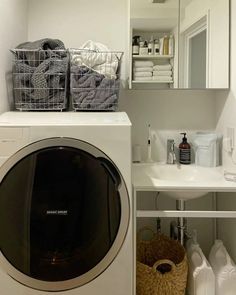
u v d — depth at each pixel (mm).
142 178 1813
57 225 1438
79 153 1423
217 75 2053
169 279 1756
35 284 1424
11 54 1883
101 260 1431
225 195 2084
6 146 1400
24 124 1418
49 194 1431
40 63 1856
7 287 1418
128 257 1444
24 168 1411
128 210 1438
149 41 2105
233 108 1933
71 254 1441
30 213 1424
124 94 2230
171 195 1812
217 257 1948
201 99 2250
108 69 1874
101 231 1437
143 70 2115
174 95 2246
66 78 1894
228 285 1828
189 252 1953
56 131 1414
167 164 2174
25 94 1867
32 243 1430
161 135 2258
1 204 1401
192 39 2098
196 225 2283
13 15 1897
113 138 1424
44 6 2193
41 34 2195
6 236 1413
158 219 2186
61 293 1433
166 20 2104
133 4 2096
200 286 1809
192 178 2062
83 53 1859
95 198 1437
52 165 1422
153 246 2074
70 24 2203
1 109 1736
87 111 1899
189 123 2262
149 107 2244
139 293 1791
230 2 1978
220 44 2037
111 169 1427
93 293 1440
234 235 1969
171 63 2119
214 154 2088
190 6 2102
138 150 2188
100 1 2211
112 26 2217
